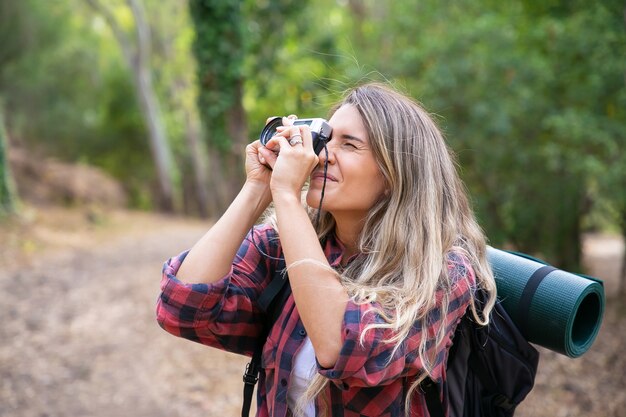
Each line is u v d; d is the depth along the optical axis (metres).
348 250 1.52
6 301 7.23
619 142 8.20
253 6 10.79
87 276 9.00
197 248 1.43
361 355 1.20
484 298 1.42
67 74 21.78
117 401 4.68
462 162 8.95
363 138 1.39
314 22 12.31
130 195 27.48
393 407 1.31
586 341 1.51
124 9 25.77
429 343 1.29
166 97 28.72
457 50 8.78
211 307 1.41
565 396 4.74
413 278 1.31
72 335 6.18
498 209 9.57
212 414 4.47
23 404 4.47
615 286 9.79
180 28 25.22
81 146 25.36
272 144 1.42
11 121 21.53
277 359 1.42
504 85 8.73
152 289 8.09
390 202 1.39
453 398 1.43
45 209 16.81
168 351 5.75
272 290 1.48
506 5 10.50
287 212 1.33
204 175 27.78
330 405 1.33
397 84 1.70
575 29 8.69
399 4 10.44
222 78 9.52
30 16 17.52
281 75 11.27
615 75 8.22
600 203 9.55
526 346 1.46
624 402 4.52
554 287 1.44
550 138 8.81
